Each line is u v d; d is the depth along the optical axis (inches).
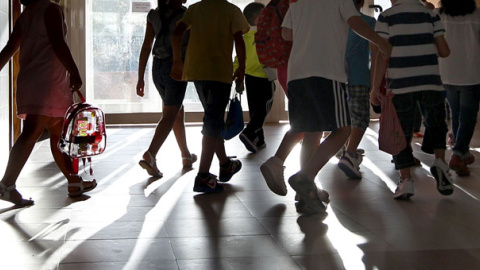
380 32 164.7
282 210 154.6
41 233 132.2
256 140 253.4
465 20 197.9
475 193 175.6
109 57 340.2
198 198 167.3
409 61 163.3
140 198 166.7
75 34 335.0
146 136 299.1
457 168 200.5
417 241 129.6
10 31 218.8
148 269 110.3
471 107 199.3
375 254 120.7
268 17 174.2
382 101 162.9
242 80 181.6
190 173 204.1
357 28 142.9
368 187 184.2
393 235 133.9
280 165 155.6
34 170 206.4
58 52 154.3
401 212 154.1
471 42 197.9
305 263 114.7
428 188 182.5
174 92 195.8
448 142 275.7
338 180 194.4
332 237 131.7
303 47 146.7
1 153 201.9
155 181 190.2
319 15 146.3
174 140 282.5
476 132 308.3
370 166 219.9
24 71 156.5
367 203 163.5
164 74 196.2
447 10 200.4
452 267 114.0
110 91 342.0
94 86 340.2
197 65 173.2
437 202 164.9
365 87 195.5
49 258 115.9
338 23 146.3
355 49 193.8
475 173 205.3
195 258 116.6
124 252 119.8
